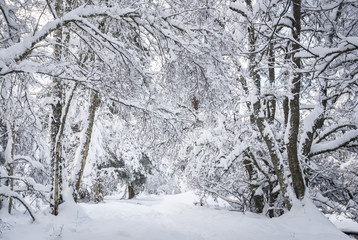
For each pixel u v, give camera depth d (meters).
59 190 8.09
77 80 6.07
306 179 9.81
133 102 8.56
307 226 6.91
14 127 8.13
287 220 7.49
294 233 6.27
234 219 8.25
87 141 9.50
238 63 9.28
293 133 8.17
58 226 6.80
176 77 7.82
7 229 5.99
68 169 13.14
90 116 9.62
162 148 12.04
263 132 8.74
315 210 7.45
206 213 9.83
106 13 5.88
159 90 8.61
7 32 6.00
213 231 7.05
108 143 16.67
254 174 11.13
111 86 6.67
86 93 9.59
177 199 16.17
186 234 6.75
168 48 6.50
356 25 9.24
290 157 8.16
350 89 8.91
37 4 6.28
